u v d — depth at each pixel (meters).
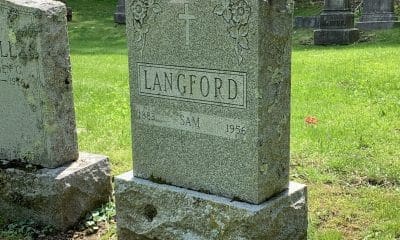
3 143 3.60
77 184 3.43
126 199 3.17
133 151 3.18
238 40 2.72
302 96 6.24
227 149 2.85
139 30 3.03
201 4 2.80
